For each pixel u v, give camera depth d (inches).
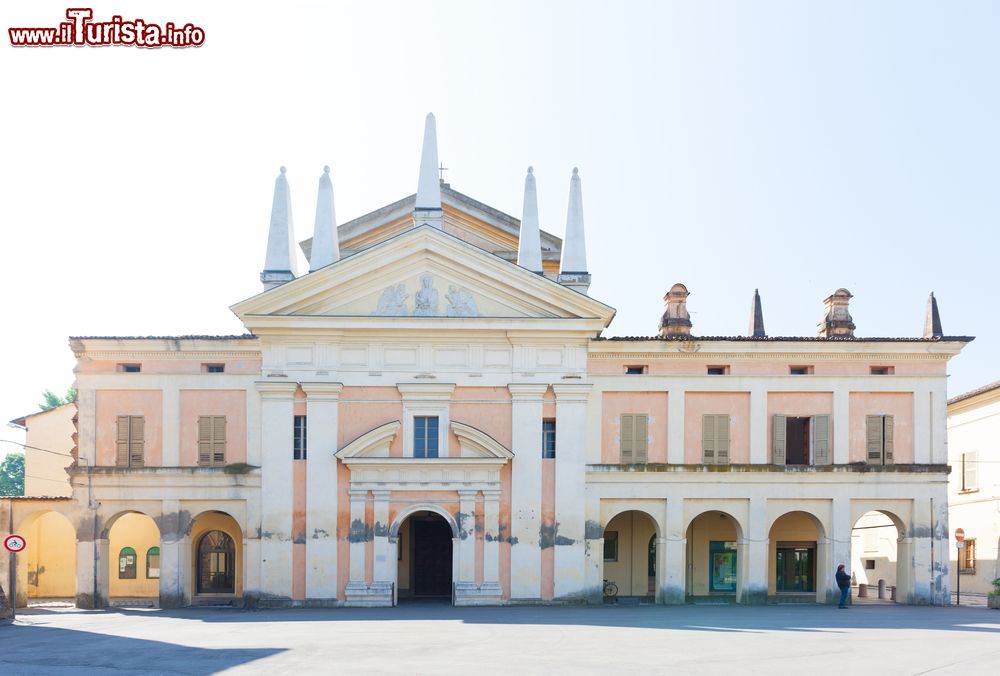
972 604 1523.1
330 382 1454.2
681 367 1515.7
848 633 1016.9
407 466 1441.9
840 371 1514.5
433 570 1632.6
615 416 1508.4
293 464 1449.3
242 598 1569.9
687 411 1510.8
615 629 1062.4
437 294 1481.3
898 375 1514.5
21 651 908.0
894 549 1839.3
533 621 1165.7
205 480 1469.0
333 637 990.4
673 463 1492.4
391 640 957.8
